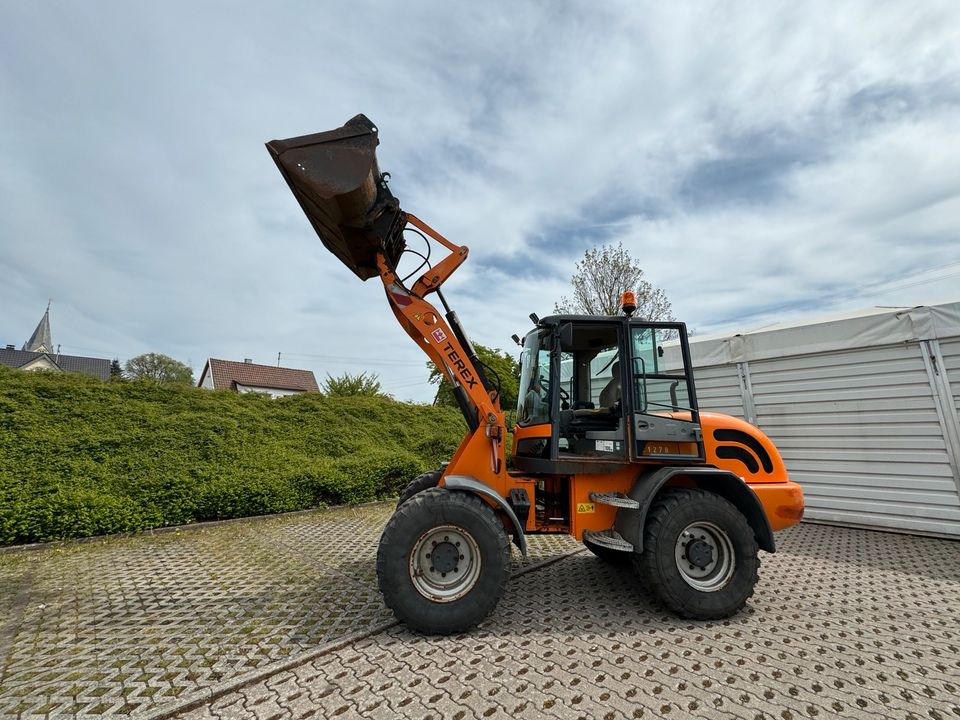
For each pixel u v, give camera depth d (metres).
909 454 5.53
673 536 3.27
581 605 3.52
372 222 3.38
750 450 3.84
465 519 3.06
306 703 2.28
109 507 5.93
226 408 10.02
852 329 5.93
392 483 8.78
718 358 7.09
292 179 3.18
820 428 6.17
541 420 3.72
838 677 2.47
